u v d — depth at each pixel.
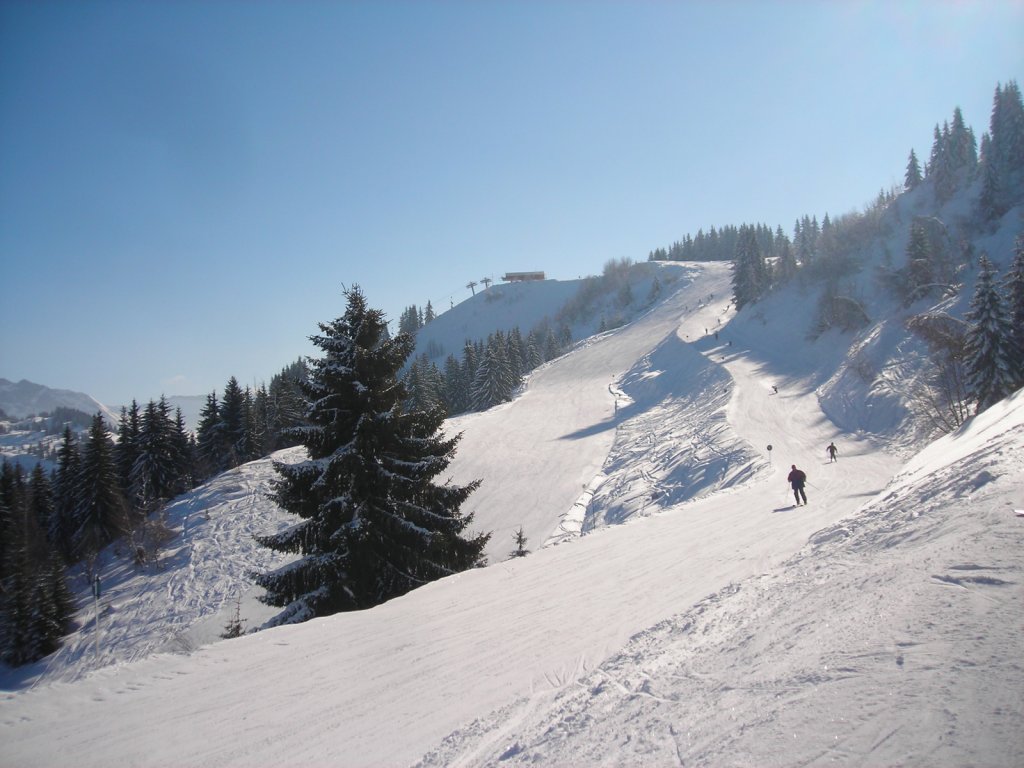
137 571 35.62
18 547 36.06
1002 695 2.49
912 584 4.02
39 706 5.56
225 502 42.31
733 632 4.73
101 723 5.21
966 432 12.96
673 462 39.66
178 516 42.25
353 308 14.39
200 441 60.75
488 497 41.41
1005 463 5.86
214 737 4.90
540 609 8.59
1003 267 62.00
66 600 29.59
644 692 4.10
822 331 68.50
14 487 45.16
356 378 13.84
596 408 69.19
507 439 57.66
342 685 5.95
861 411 44.84
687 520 16.77
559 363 100.94
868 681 2.98
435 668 6.33
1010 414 10.02
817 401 50.66
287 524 38.00
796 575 5.80
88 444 43.16
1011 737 2.21
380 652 6.96
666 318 113.62
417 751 4.44
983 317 29.05
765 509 17.89
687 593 8.71
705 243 198.75
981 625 3.15
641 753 3.13
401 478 13.62
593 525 34.69
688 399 59.75
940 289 59.09
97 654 26.56
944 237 73.25
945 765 2.17
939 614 3.43
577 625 7.59
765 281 90.00
